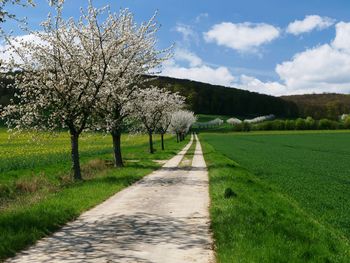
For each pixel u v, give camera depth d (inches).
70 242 466.6
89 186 896.9
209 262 391.9
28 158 1668.3
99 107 1154.7
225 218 560.7
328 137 5255.9
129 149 2699.3
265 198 796.0
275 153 2507.4
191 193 851.4
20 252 427.2
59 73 1067.3
